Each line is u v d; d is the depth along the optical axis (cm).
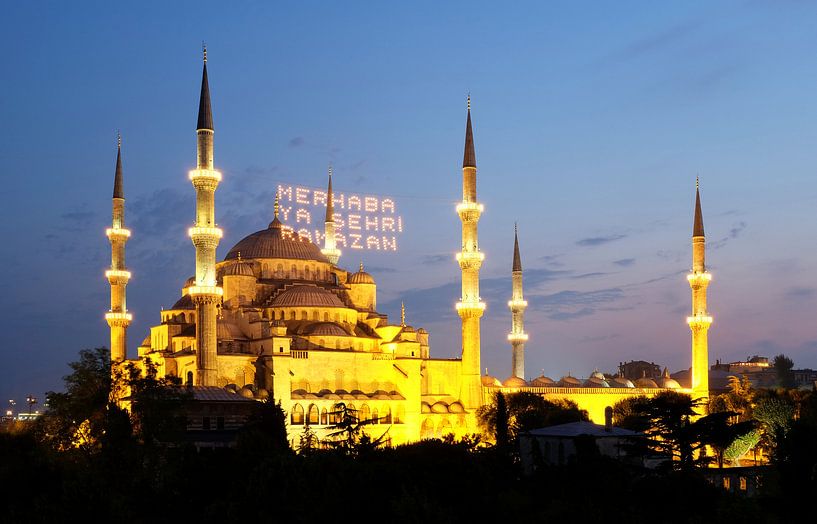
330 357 18512
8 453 12562
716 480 13250
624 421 17962
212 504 10344
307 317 19600
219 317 19025
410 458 11244
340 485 10000
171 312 19912
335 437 16462
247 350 18388
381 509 9931
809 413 17762
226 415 15512
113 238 19750
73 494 9962
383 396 18700
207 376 16888
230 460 11431
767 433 17950
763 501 11456
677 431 12731
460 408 19988
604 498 11038
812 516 11131
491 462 12438
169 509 10819
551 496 11269
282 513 9869
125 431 12231
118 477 11488
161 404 12744
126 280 19800
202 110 17800
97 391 12925
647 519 10638
